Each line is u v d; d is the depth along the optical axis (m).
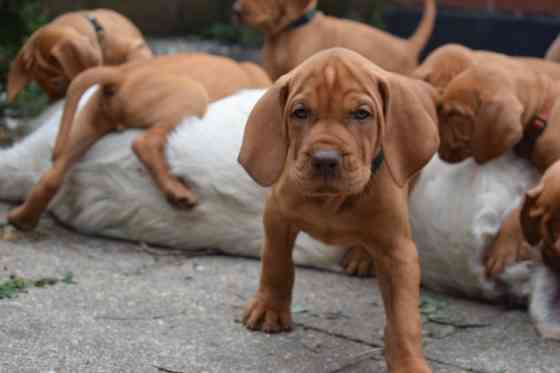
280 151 2.93
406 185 3.24
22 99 5.98
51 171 4.43
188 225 4.41
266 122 2.95
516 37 8.53
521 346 3.34
